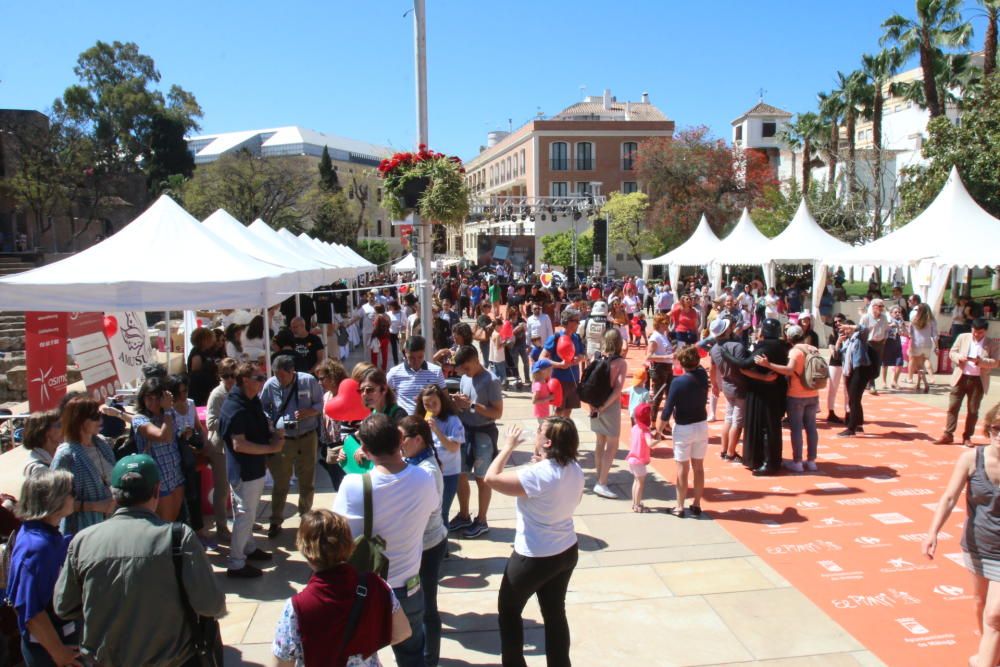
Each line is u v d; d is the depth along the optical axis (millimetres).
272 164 45188
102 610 2846
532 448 9234
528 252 47000
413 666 3570
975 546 3979
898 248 15406
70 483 3383
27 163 35312
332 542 2703
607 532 6430
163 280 6996
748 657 4383
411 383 6207
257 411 5453
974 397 9117
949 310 19547
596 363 7293
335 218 51438
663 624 4789
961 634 4613
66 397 4434
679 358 6738
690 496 7422
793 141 41938
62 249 40750
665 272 44031
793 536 6285
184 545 2949
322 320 15820
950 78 28875
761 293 22688
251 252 10984
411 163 9266
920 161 39812
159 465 5164
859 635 4625
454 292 25172
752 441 8133
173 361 12633
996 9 23391
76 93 47719
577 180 55500
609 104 63156
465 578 5453
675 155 41625
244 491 5434
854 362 9727
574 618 4875
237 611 4934
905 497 7262
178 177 48344
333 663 2652
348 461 4742
